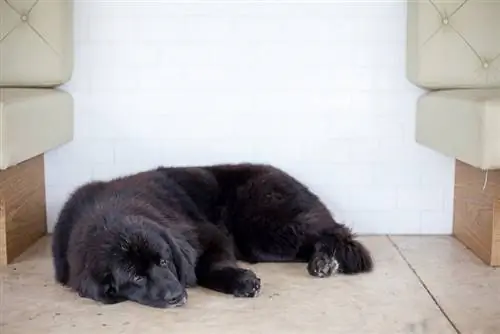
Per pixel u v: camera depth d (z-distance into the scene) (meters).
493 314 2.61
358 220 3.38
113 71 3.33
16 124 2.84
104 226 2.65
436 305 2.67
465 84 3.22
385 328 2.53
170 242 2.67
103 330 2.52
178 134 3.36
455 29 3.19
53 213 3.37
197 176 3.05
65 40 3.21
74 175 3.37
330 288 2.80
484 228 3.04
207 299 2.71
